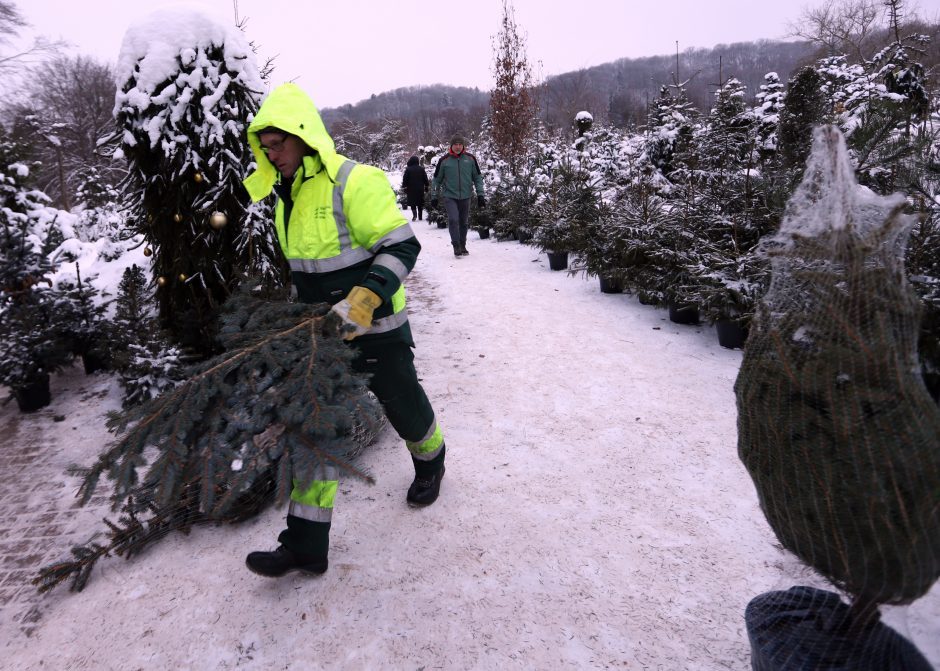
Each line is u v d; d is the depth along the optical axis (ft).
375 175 7.16
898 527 4.00
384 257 6.95
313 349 6.34
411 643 6.57
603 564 7.63
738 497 8.91
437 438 8.77
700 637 6.39
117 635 7.03
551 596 7.14
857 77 37.35
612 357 15.28
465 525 8.59
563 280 24.59
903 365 4.10
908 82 24.36
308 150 7.11
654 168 25.38
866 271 4.19
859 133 12.84
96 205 61.93
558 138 55.93
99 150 14.08
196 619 7.16
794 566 5.40
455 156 31.19
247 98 13.89
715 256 16.24
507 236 38.24
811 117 18.07
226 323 7.35
